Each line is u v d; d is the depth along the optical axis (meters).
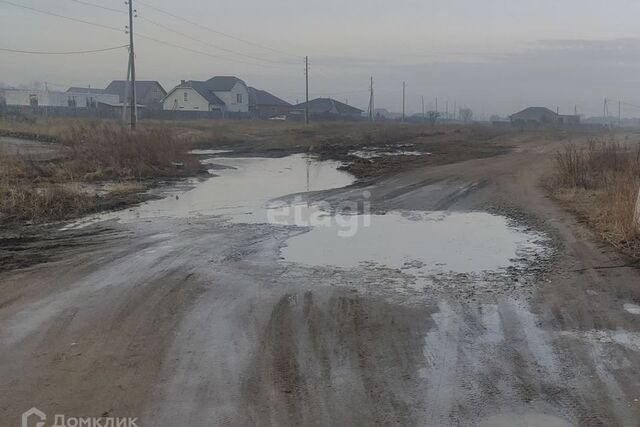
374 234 10.65
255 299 6.74
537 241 9.96
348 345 5.36
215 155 31.56
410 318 6.09
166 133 24.91
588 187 16.30
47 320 6.01
